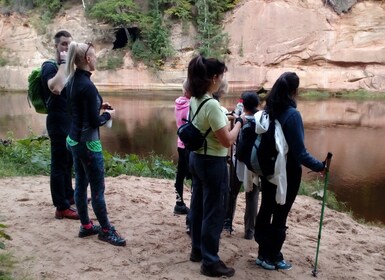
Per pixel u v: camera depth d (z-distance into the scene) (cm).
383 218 773
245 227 450
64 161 458
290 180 353
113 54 3466
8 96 3136
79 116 372
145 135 1666
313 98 2959
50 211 498
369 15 3266
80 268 357
